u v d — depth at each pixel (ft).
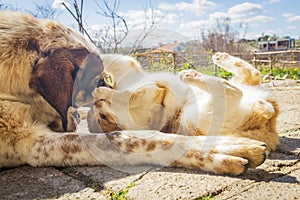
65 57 8.67
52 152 8.17
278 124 12.10
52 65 8.56
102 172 7.52
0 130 8.20
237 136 8.42
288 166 7.44
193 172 7.15
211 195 5.99
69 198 6.28
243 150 6.81
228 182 6.47
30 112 8.87
